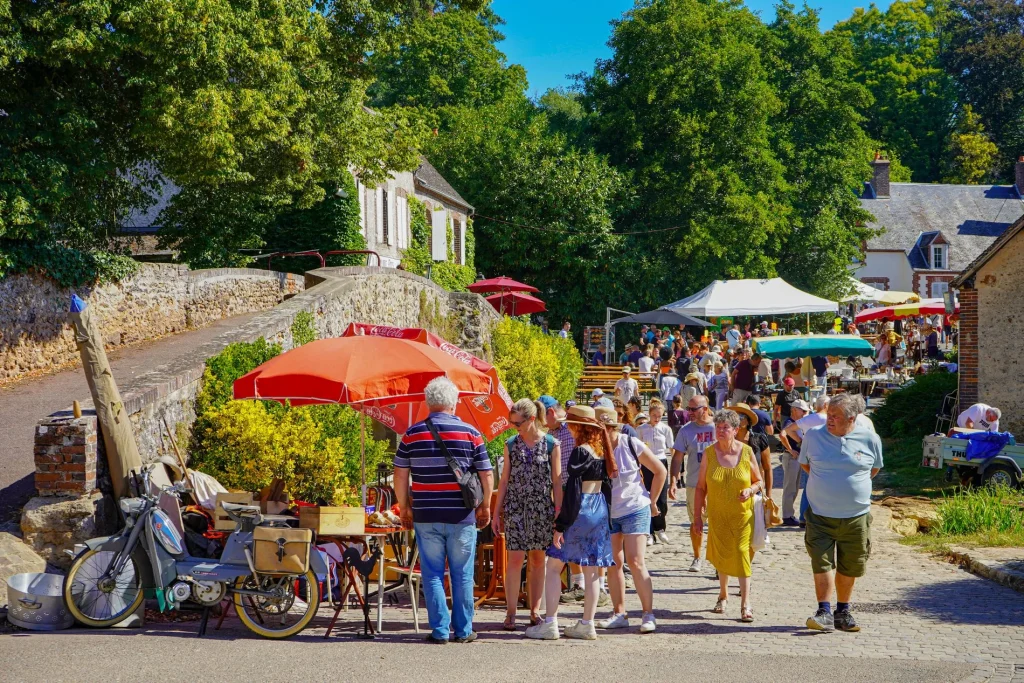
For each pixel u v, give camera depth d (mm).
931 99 69625
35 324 13328
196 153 14500
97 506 8141
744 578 7945
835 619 7438
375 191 29234
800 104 50594
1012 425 19344
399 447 6883
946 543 11516
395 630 7336
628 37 46781
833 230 47531
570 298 43688
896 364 31406
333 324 17094
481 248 43969
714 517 7984
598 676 5727
